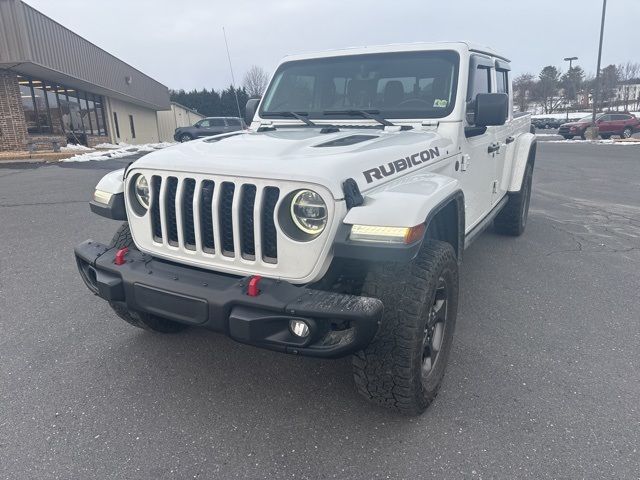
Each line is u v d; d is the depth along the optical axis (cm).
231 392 288
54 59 1847
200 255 248
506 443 245
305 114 394
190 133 2780
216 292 231
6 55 1628
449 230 294
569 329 369
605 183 1141
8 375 304
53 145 1861
